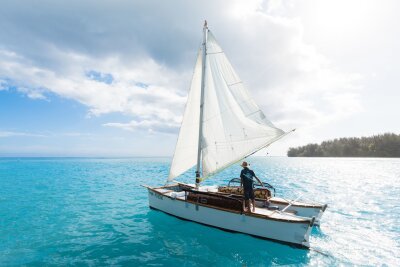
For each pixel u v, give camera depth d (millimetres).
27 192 25156
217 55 14250
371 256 9406
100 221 14242
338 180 37094
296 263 8836
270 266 8641
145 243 10773
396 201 20250
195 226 12984
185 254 9641
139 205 18719
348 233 12039
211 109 14453
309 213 12906
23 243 10820
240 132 14352
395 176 42969
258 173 51781
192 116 15344
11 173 51125
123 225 13398
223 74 14266
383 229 12633
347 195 23156
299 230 9984
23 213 16219
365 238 11344
